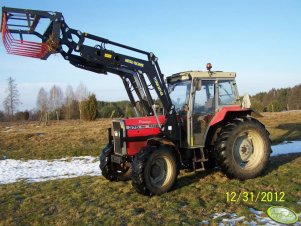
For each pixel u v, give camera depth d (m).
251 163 7.21
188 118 6.96
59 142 16.05
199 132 7.12
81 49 6.22
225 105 7.45
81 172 9.54
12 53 6.11
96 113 29.08
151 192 6.21
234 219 4.99
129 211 5.45
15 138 17.11
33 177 9.16
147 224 4.89
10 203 6.37
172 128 6.86
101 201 6.13
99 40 6.37
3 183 8.47
